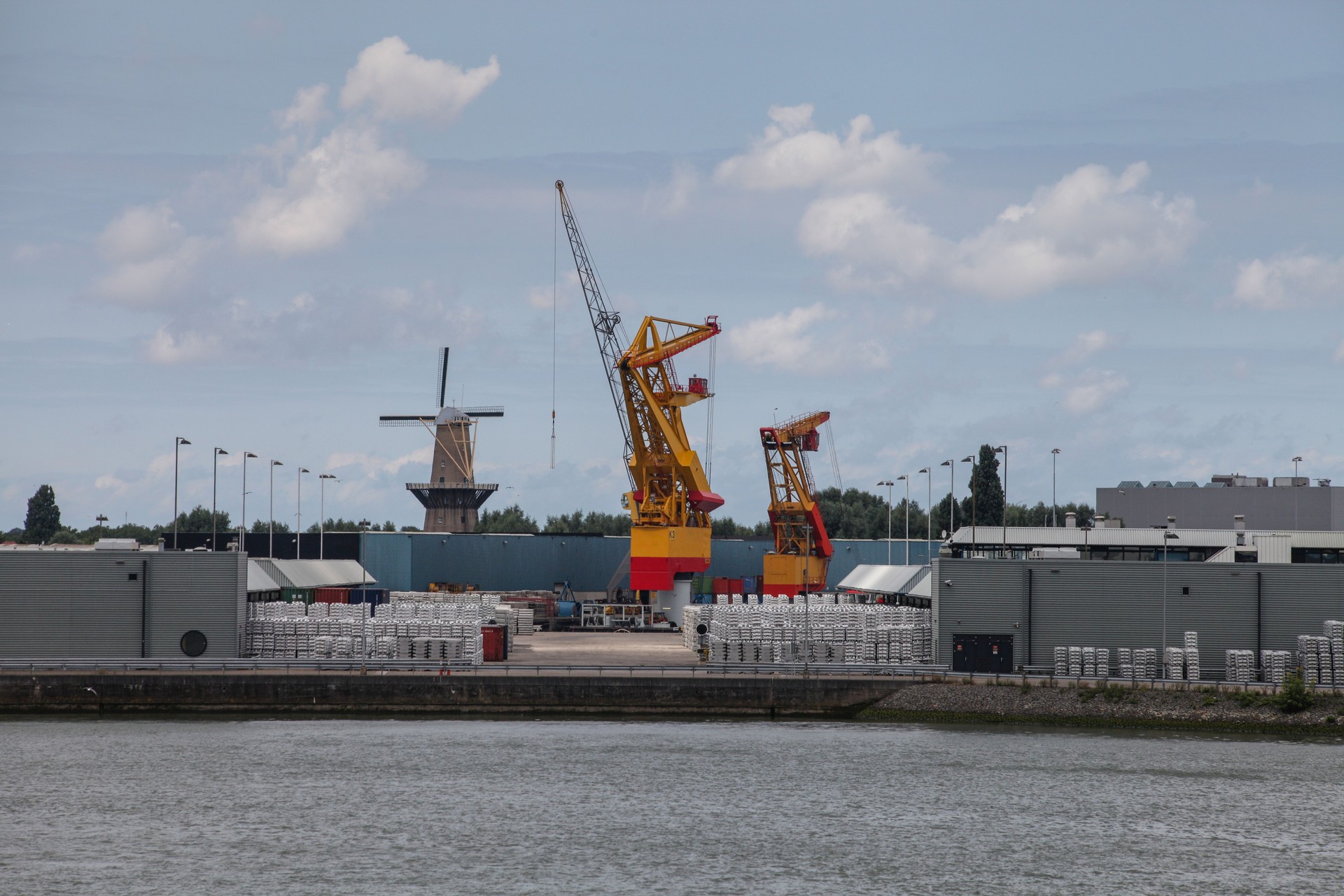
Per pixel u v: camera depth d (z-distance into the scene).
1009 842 104.69
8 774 122.88
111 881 94.50
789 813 112.00
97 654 158.00
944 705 150.62
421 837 105.00
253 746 135.12
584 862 99.31
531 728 145.62
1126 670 152.88
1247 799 115.94
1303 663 150.12
